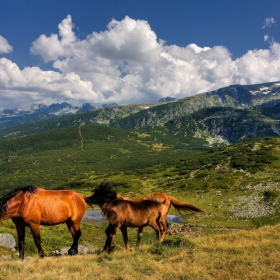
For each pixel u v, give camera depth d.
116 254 12.08
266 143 151.00
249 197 73.69
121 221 12.61
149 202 13.77
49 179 199.25
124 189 115.50
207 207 74.00
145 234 34.34
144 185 118.25
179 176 120.44
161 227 14.78
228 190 85.06
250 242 12.23
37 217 11.83
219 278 8.60
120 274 9.27
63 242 22.83
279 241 12.07
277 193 70.06
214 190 88.12
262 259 9.84
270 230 15.48
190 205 15.84
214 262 9.98
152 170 147.00
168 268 9.66
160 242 13.19
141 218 13.16
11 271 9.82
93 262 11.05
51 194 12.46
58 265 10.81
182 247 12.60
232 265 9.56
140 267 10.03
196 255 10.94
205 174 110.31
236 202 72.69
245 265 9.45
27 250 18.30
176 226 52.03
